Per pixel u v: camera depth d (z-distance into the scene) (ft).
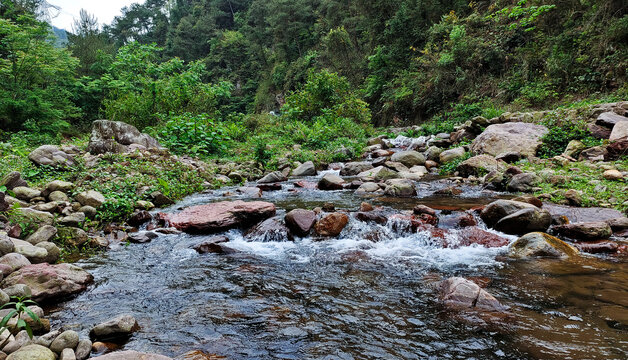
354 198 22.67
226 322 8.76
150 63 52.90
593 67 49.21
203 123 42.86
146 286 11.07
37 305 9.05
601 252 12.88
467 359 7.04
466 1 79.20
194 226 16.85
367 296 10.06
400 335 8.01
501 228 15.49
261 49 165.37
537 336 7.73
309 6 147.33
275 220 16.60
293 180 31.45
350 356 7.26
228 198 23.94
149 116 50.80
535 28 60.03
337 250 14.20
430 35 77.56
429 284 10.75
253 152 40.47
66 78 80.48
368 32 99.45
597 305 9.00
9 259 10.82
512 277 11.02
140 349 7.61
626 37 46.65
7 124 54.95
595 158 25.16
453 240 14.48
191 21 216.33
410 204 20.13
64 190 19.43
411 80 79.25
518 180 22.34
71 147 30.37
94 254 14.23
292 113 65.10
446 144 41.60
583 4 52.75
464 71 68.54
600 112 30.55
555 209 17.17
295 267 12.51
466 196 21.94
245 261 13.21
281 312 9.23
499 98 60.80
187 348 7.64
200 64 55.98
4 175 20.17
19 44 56.70
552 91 52.49
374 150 44.01
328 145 46.29
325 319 8.82
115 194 20.13
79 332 8.38
